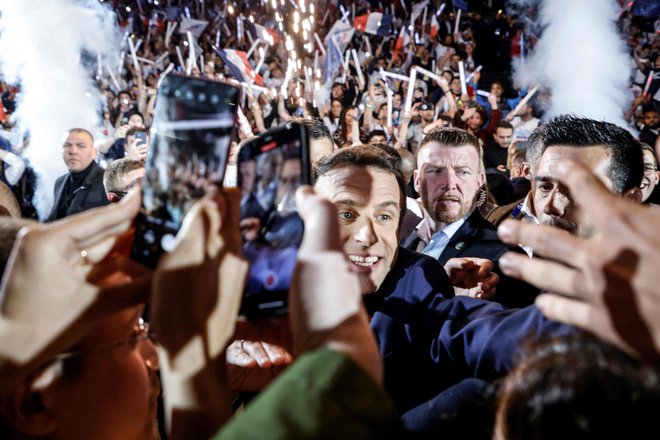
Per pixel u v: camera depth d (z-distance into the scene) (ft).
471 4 41.24
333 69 26.58
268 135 2.82
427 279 4.72
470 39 36.29
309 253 2.21
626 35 31.55
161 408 6.19
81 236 2.37
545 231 1.94
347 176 4.70
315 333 2.10
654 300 1.71
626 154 5.54
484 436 2.79
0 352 2.22
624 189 5.60
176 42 37.91
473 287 5.74
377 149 4.95
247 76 19.66
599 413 1.95
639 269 1.74
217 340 2.37
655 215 1.79
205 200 2.29
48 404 2.61
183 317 2.27
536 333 3.12
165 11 41.37
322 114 25.35
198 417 2.30
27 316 2.24
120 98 27.55
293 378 1.88
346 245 4.67
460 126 20.29
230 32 40.34
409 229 9.86
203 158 2.57
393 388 4.26
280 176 2.77
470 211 8.61
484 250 8.00
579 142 5.54
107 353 2.71
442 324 4.06
